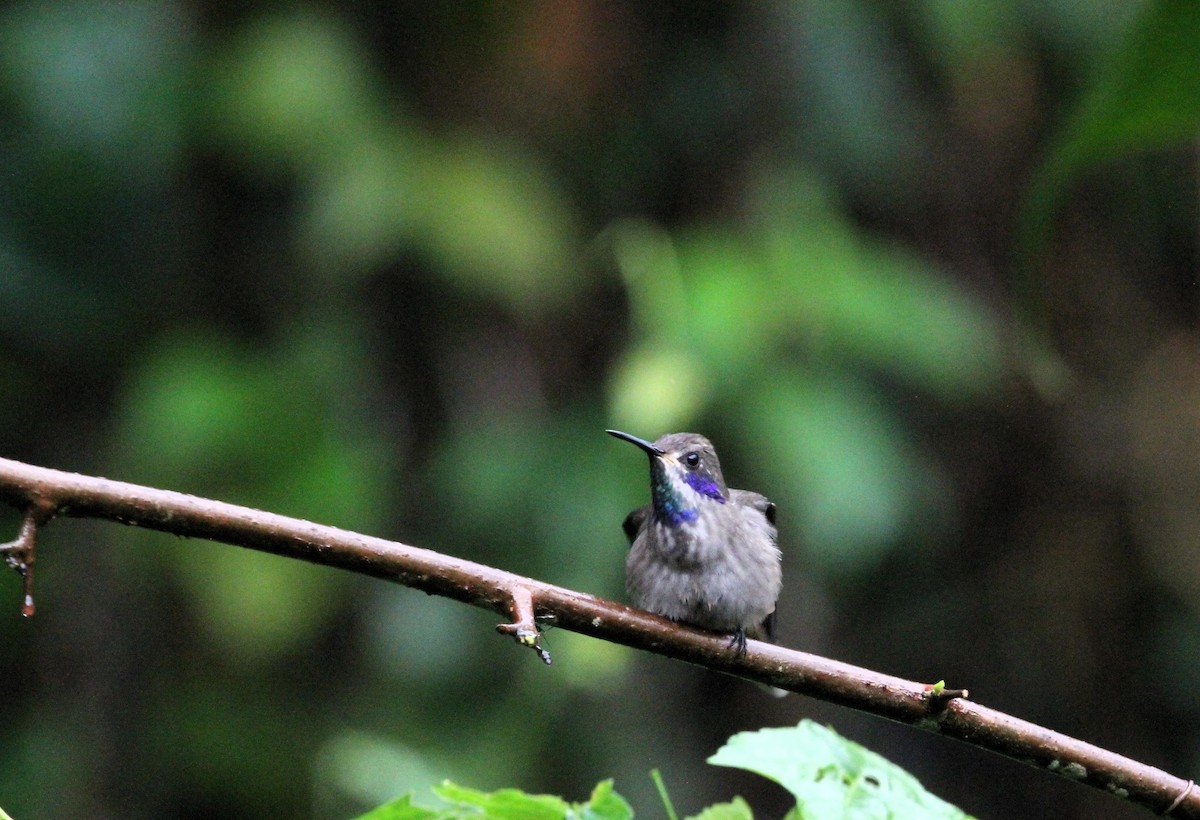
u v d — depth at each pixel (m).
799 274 10.60
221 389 10.62
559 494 10.59
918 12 11.62
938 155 12.75
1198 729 13.23
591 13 11.83
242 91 10.49
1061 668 13.44
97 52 10.84
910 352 10.66
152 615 12.01
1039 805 13.78
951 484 13.52
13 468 4.34
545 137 11.85
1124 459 13.48
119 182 11.16
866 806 4.46
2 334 11.90
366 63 10.91
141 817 11.72
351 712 11.66
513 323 11.97
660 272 10.41
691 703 12.23
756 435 10.16
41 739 11.73
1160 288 13.78
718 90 12.00
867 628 13.47
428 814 4.39
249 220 11.91
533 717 10.46
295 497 10.49
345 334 11.32
